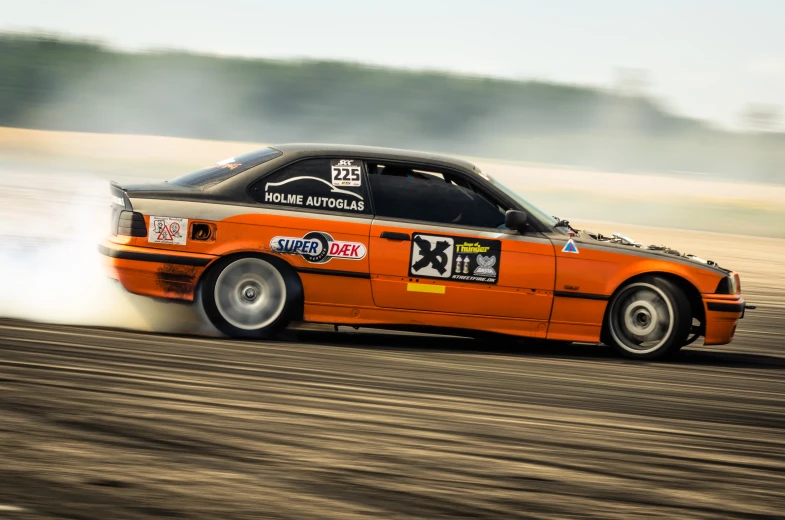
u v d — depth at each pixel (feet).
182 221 76.13
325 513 39.68
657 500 44.37
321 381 63.36
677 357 85.76
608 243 82.43
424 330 79.66
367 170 79.46
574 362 79.00
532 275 79.20
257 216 76.74
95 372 60.54
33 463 43.16
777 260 193.26
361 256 77.46
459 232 78.64
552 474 47.01
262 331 77.46
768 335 104.32
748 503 44.96
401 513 40.29
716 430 58.75
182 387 58.54
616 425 57.88
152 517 38.01
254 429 50.88
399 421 54.70
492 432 53.83
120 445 46.57
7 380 56.80
